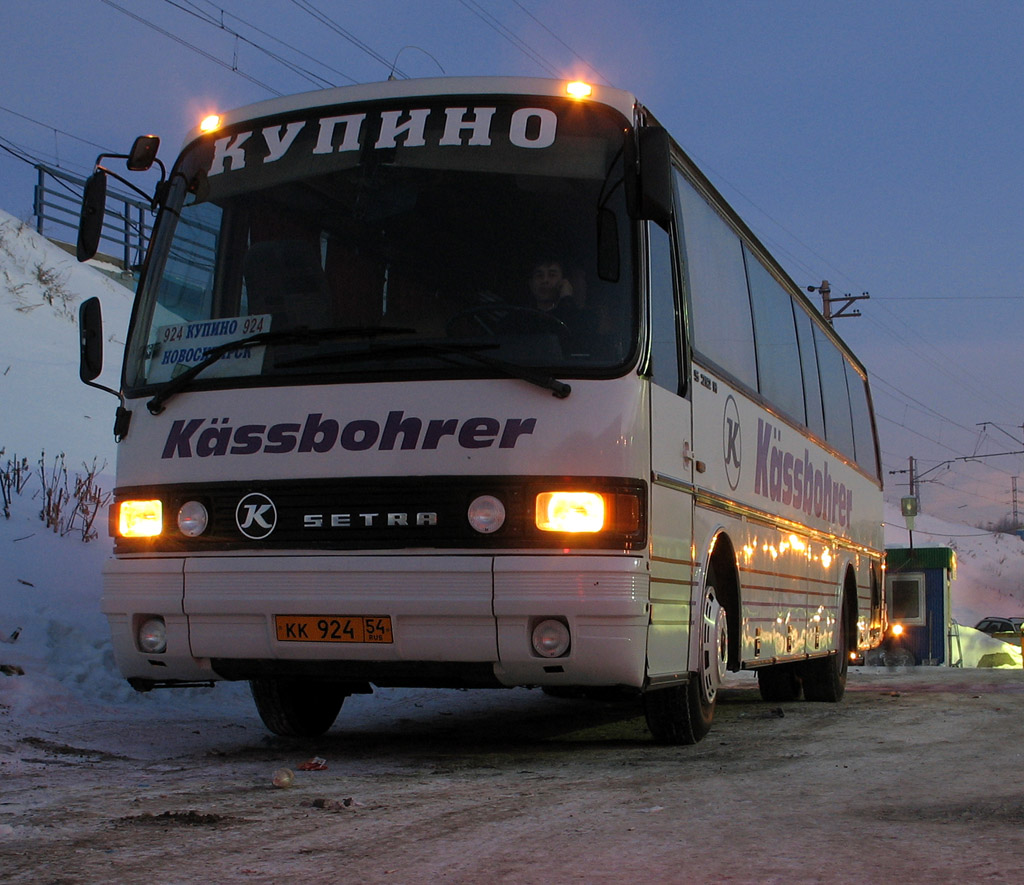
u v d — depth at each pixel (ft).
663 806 17.98
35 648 31.96
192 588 22.22
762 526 31.96
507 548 20.71
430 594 20.80
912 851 14.76
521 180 22.93
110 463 55.72
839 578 43.37
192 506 22.41
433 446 21.15
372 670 21.71
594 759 23.98
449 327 21.86
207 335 23.35
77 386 65.57
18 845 15.35
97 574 39.91
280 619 21.74
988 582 296.92
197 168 25.00
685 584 24.21
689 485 24.64
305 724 28.02
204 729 28.37
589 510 20.71
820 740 27.58
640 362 21.72
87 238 24.44
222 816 17.19
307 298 22.89
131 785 20.17
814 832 15.96
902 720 32.86
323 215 23.39
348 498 21.42
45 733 25.58
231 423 22.41
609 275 21.97
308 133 24.31
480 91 23.88
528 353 21.43
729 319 29.94
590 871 13.85
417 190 23.16
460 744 27.07
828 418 43.04
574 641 20.57
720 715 35.42
